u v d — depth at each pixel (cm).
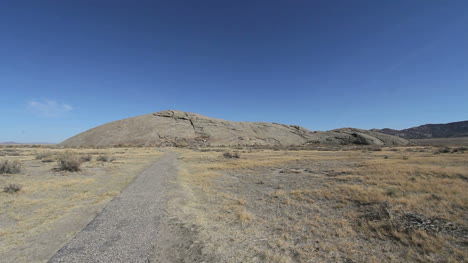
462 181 1115
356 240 614
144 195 1148
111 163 2658
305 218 807
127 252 541
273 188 1360
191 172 2106
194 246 582
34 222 785
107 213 852
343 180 1395
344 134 12800
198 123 13538
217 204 1033
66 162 1966
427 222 667
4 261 523
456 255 501
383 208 784
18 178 1566
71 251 543
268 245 603
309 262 511
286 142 12650
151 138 11100
